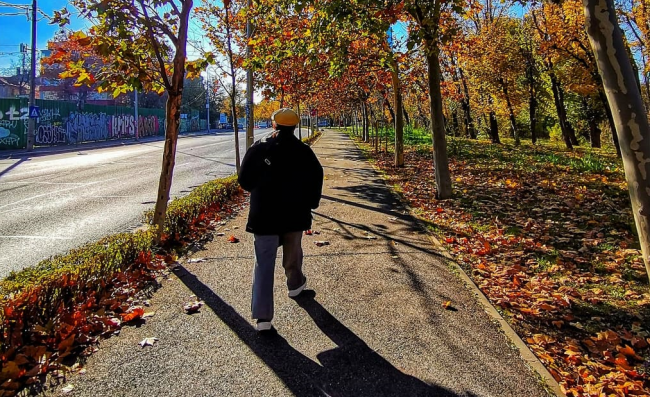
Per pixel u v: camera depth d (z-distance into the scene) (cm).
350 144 2978
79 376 274
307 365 291
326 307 383
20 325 302
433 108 899
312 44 881
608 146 2925
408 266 496
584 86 1973
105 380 270
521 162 1531
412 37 798
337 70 1073
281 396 258
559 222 692
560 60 2164
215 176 1392
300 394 260
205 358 298
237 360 296
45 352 295
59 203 894
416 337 331
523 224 689
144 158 1986
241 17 1056
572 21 1759
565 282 458
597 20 266
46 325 319
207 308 379
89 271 389
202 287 427
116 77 485
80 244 600
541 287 443
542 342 332
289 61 1210
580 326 360
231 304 388
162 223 555
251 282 443
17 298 310
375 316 367
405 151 2183
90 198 954
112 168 1559
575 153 2020
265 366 289
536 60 2500
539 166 1400
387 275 466
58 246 591
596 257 528
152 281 441
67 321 332
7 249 574
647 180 256
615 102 264
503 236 623
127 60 480
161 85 536
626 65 262
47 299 336
